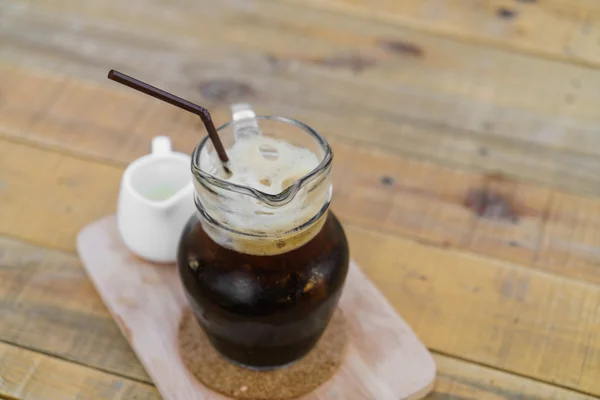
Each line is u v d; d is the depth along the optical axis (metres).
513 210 0.73
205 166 0.57
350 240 0.70
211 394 0.61
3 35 0.86
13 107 0.79
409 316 0.66
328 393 0.61
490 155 0.77
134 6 0.90
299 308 0.58
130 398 0.61
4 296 0.66
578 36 0.89
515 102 0.82
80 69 0.83
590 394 0.62
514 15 0.91
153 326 0.64
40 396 0.61
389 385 0.61
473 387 0.62
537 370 0.63
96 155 0.76
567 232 0.72
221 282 0.57
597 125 0.81
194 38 0.87
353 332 0.64
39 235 0.70
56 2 0.90
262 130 0.59
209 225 0.57
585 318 0.66
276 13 0.90
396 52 0.87
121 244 0.69
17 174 0.74
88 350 0.64
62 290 0.67
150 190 0.68
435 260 0.69
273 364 0.62
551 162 0.77
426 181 0.75
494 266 0.69
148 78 0.83
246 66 0.85
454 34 0.89
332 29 0.89
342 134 0.79
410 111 0.81
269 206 0.54
